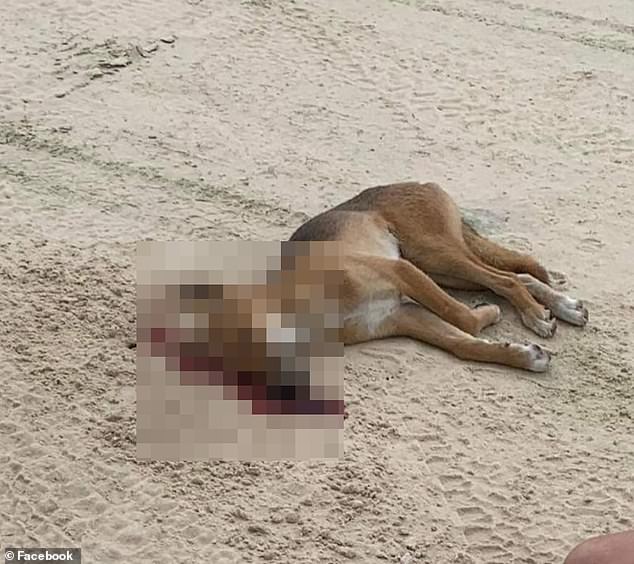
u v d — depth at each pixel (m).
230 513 3.17
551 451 3.34
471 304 3.72
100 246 3.81
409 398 3.44
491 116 4.48
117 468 3.25
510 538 3.15
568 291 3.77
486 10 5.07
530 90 4.61
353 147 4.32
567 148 4.35
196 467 3.26
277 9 4.98
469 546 3.13
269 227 3.95
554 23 5.00
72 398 3.39
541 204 4.10
